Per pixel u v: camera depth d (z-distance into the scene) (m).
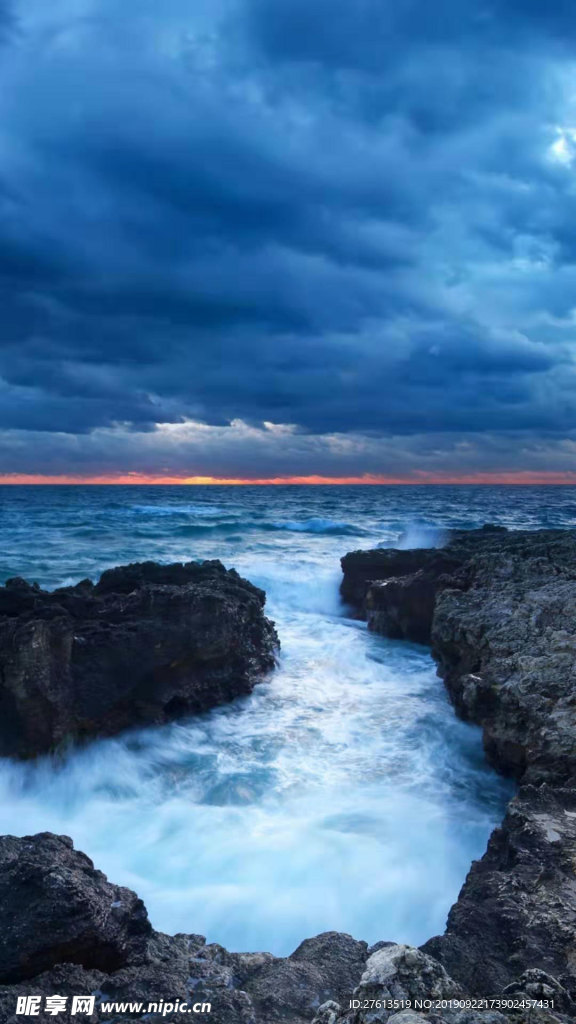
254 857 7.49
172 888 6.98
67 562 28.88
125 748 10.73
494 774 9.68
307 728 11.35
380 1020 3.30
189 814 8.61
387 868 7.31
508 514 60.31
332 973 4.70
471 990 4.48
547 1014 3.42
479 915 5.34
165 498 97.44
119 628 11.62
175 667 11.79
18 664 9.92
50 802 9.21
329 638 16.95
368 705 12.39
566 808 6.77
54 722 10.20
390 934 6.38
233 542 36.16
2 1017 3.80
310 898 6.80
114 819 8.57
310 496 107.38
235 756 10.28
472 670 11.58
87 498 97.19
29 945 4.30
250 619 13.98
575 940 4.89
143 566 15.86
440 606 13.14
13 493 122.00
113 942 4.58
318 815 8.44
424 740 10.77
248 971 4.80
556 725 8.52
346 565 20.91
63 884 4.65
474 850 7.72
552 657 9.98
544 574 14.14
